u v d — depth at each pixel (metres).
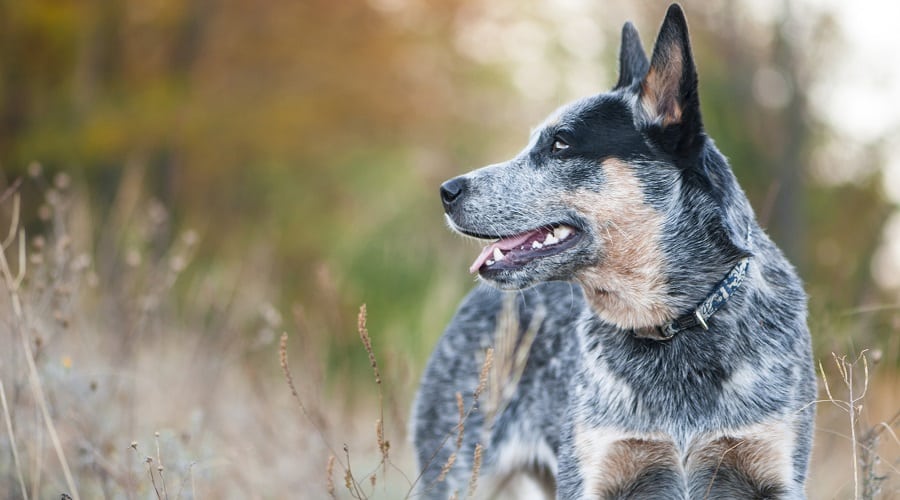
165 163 16.06
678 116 5.28
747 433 5.05
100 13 16.67
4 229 12.52
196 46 17.03
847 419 6.57
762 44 14.52
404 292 11.86
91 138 15.47
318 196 16.27
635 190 5.30
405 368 7.40
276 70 17.39
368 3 17.48
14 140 16.27
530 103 16.48
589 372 5.42
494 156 16.36
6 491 5.99
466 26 17.77
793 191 13.82
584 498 5.29
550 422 6.11
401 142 16.75
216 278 10.25
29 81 16.89
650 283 5.27
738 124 14.12
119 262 9.60
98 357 7.93
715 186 5.28
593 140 5.41
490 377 6.27
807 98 14.23
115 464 6.08
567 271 5.39
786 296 5.32
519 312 6.42
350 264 12.47
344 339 9.81
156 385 7.96
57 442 5.43
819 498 6.55
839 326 7.14
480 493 6.44
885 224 14.11
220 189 16.80
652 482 5.34
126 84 16.73
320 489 6.54
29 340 6.05
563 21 15.00
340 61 17.41
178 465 5.92
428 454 6.68
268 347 10.32
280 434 7.42
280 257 15.20
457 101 17.33
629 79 5.95
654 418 5.16
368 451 7.14
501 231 5.48
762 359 5.10
